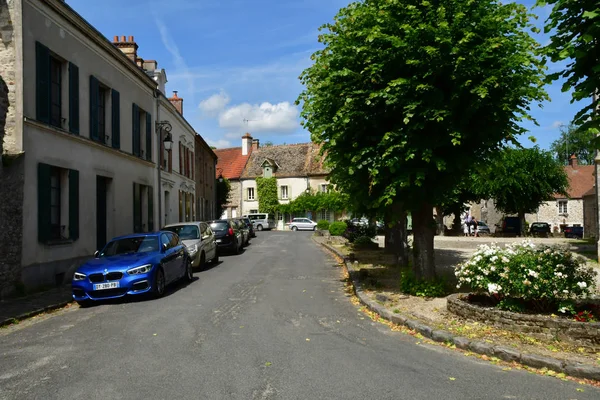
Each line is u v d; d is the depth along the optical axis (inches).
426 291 353.1
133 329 279.6
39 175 437.7
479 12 306.0
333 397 169.0
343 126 345.1
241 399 167.3
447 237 1241.4
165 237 454.0
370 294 372.8
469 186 405.1
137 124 718.5
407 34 302.2
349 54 339.3
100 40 564.4
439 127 315.9
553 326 227.8
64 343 251.3
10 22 414.6
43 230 441.7
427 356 221.9
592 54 214.8
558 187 1389.0
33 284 427.8
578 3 210.7
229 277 518.6
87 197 539.8
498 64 301.6
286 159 2236.7
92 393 174.7
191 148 1189.1
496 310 253.4
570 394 172.9
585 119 233.1
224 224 821.2
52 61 486.0
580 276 249.0
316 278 507.5
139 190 724.7
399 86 308.5
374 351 230.2
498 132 320.8
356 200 402.9
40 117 442.3
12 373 200.4
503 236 1434.5
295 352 227.8
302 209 2087.8
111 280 368.8
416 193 347.9
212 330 273.9
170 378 190.4
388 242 723.4
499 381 186.9
